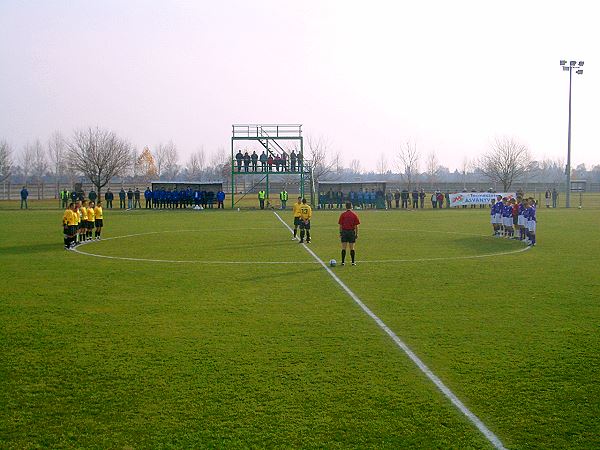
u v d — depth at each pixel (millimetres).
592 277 16438
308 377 8055
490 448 6039
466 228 34562
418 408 7016
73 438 6281
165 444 6133
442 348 9406
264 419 6723
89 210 27109
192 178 122188
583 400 7250
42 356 9000
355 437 6285
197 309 12305
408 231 32469
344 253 19016
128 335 10219
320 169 99312
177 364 8609
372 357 8938
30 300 13250
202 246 24656
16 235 29703
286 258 20719
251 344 9656
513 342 9734
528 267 18469
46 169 130125
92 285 15234
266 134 58656
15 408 7043
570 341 9781
